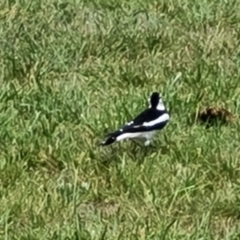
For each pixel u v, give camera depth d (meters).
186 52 13.11
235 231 9.27
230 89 11.95
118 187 9.84
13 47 12.90
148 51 13.09
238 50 13.24
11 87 11.90
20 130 10.75
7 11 13.80
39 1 14.12
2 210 9.33
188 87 12.09
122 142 10.51
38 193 9.64
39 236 8.91
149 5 14.21
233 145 10.58
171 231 9.06
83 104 11.45
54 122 10.90
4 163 10.06
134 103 11.40
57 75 12.42
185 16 13.94
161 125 10.31
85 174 10.12
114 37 13.25
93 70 12.57
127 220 9.36
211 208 9.52
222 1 14.45
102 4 14.14
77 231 8.88
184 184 9.81
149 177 9.91
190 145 10.51
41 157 10.34
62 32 13.38
